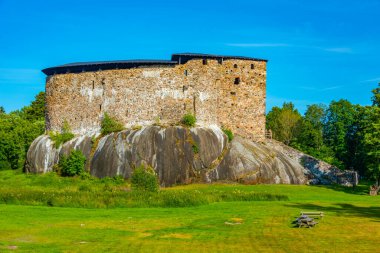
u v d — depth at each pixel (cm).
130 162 8275
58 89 9550
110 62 9125
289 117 13250
